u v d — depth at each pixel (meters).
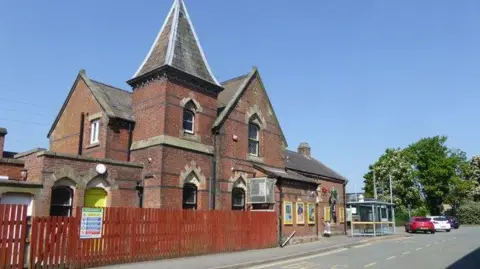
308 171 30.59
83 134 21.89
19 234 11.65
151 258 15.02
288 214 23.06
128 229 14.40
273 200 22.03
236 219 19.06
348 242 24.58
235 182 22.22
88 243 13.18
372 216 32.09
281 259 16.73
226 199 21.50
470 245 24.08
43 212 15.43
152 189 18.75
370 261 16.23
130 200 18.73
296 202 24.06
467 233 38.50
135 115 21.19
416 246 23.52
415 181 66.06
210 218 17.70
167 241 15.70
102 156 19.84
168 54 20.81
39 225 12.08
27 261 11.74
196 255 16.72
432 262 15.84
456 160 66.31
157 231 15.39
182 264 14.20
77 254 12.85
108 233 13.78
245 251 18.80
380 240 28.34
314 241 24.98
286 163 29.83
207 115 21.83
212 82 22.27
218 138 21.70
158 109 19.91
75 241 12.85
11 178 16.66
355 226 38.09
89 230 13.24
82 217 13.11
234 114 22.84
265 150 24.81
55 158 16.11
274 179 22.38
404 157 64.94
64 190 16.59
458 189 66.69
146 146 19.64
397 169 63.12
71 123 23.02
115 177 18.22
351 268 14.20
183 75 20.64
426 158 65.88
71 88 23.39
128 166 18.86
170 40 21.45
